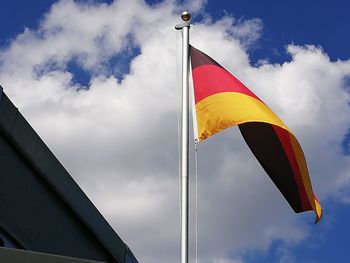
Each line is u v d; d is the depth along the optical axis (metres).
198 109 12.09
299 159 12.67
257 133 13.02
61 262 9.07
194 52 12.96
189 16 12.94
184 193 10.92
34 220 13.50
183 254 10.30
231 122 11.77
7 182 12.63
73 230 15.28
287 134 12.63
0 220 12.22
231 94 12.05
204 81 12.41
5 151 12.65
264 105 12.13
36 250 13.45
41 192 13.94
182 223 10.60
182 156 11.45
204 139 11.74
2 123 12.33
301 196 12.82
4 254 8.69
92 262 9.32
